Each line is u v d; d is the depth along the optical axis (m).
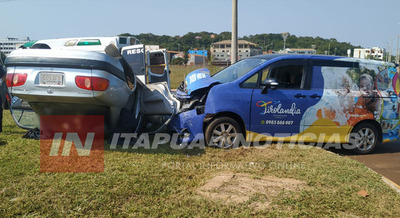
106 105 5.28
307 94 6.11
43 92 4.96
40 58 4.93
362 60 6.53
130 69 5.98
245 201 3.78
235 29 11.71
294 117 6.09
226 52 91.25
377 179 4.69
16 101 6.20
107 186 3.93
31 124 6.17
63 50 4.95
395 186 4.57
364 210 3.71
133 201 3.63
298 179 4.54
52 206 3.42
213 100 5.89
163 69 11.18
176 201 3.69
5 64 5.16
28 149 5.29
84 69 4.93
